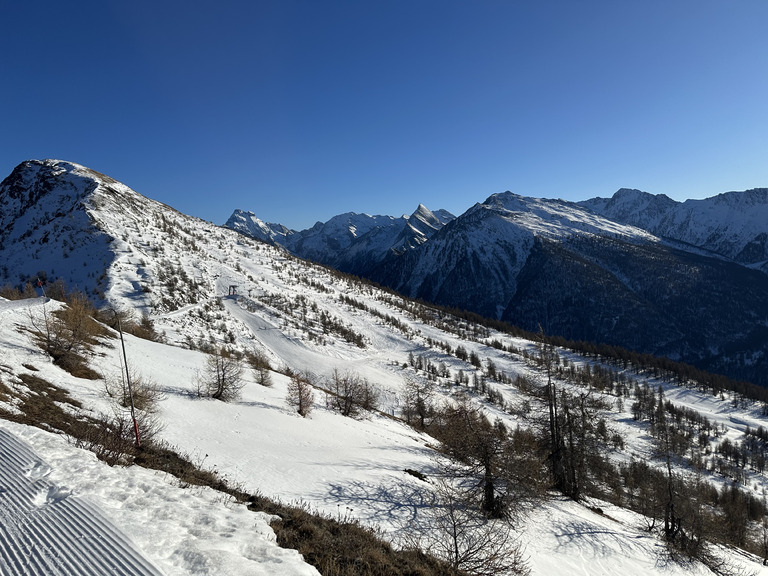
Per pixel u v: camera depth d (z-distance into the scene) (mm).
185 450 19812
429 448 39344
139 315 80438
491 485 21719
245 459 21469
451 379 117812
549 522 24422
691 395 158125
